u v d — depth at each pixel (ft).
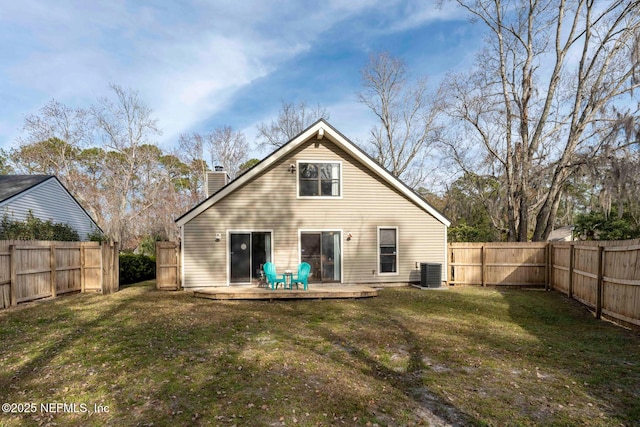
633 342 21.50
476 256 47.42
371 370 17.19
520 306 33.22
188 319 27.45
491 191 72.08
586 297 32.19
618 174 44.91
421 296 38.78
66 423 12.14
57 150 101.30
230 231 42.96
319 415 12.68
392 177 45.52
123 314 29.25
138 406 13.30
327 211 45.09
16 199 52.54
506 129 64.80
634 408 13.17
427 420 12.43
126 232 114.42
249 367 17.24
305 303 35.06
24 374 16.31
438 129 82.02
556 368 17.31
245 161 134.51
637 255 23.47
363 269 45.60
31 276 34.96
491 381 15.80
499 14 63.26
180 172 130.82
